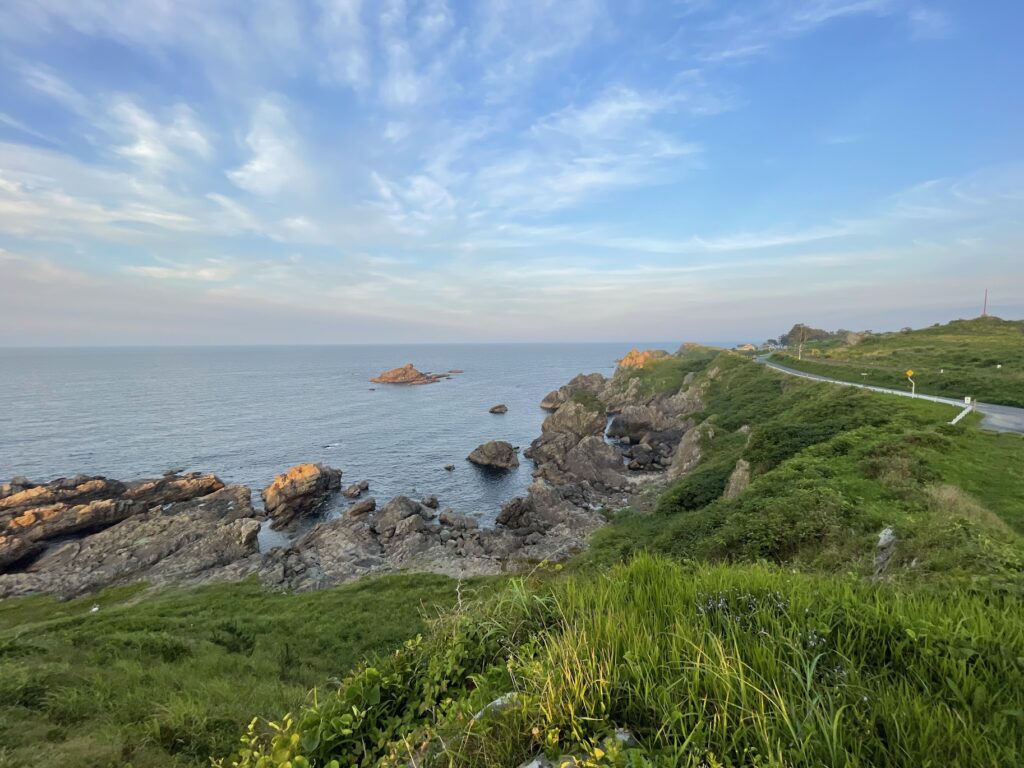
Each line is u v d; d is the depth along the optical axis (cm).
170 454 5472
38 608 2244
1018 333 6825
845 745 243
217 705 852
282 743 320
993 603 440
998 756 236
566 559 2583
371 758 331
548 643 370
